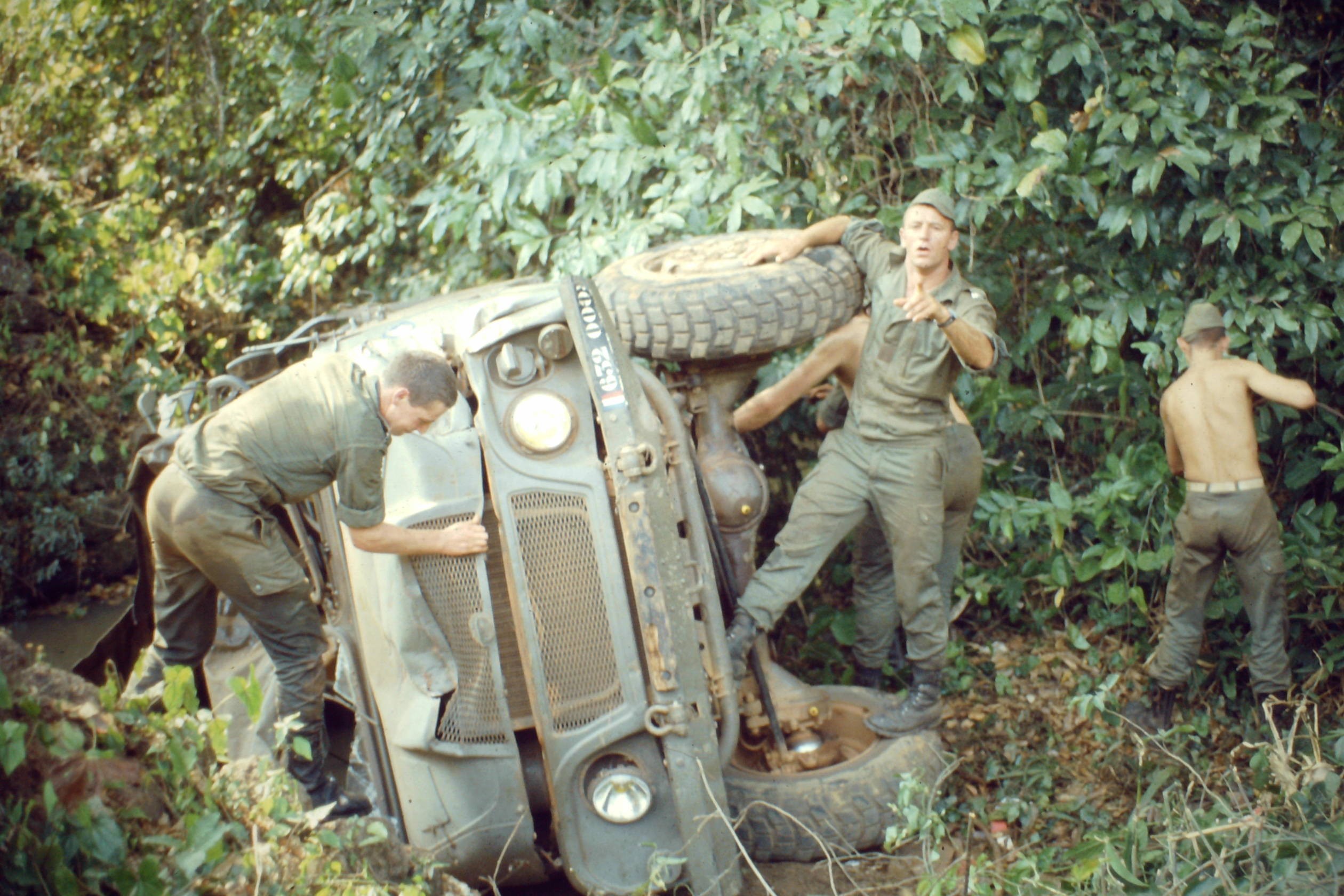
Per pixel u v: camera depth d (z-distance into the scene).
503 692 3.20
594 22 5.43
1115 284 4.92
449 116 5.61
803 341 3.71
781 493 5.32
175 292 6.37
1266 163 4.76
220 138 7.25
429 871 2.73
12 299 5.95
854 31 4.50
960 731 4.45
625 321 3.62
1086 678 4.64
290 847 2.35
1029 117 4.90
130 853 2.04
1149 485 4.71
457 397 3.14
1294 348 4.79
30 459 5.65
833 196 5.12
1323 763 3.06
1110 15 4.95
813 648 4.89
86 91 7.38
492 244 5.74
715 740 3.20
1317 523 4.73
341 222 6.02
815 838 3.49
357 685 3.50
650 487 3.11
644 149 4.87
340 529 3.65
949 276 3.76
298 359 4.58
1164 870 2.90
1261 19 4.91
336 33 5.55
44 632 5.07
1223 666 4.51
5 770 1.88
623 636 3.18
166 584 3.62
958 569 4.88
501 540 3.22
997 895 3.24
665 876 3.20
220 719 2.34
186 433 3.29
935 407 3.78
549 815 3.48
